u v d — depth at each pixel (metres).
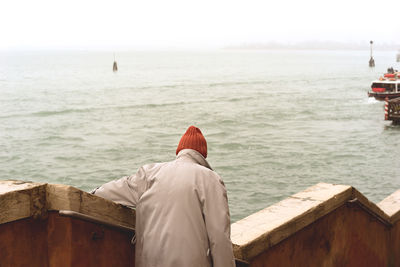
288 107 56.41
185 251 1.78
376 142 33.28
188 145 2.13
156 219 1.86
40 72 147.75
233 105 59.53
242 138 36.28
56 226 1.75
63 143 34.72
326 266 3.31
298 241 2.93
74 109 55.31
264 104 60.16
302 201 3.09
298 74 129.50
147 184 1.99
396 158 28.00
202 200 1.88
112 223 1.92
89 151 31.72
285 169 25.78
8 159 29.25
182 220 1.83
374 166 26.09
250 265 2.48
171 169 1.97
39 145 33.88
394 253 4.46
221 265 1.80
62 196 1.68
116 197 2.00
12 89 83.88
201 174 1.95
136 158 29.66
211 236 1.83
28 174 25.77
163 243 1.80
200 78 116.06
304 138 35.69
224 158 29.02
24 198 1.62
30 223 1.67
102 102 63.09
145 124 44.12
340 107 55.09
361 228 3.76
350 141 33.94
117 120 46.81
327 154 29.50
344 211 3.45
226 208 1.91
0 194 1.54
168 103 62.12
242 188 22.09
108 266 1.97
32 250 1.69
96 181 24.50
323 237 3.22
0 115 50.16
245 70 157.38
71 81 106.00
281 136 36.78
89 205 1.79
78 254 1.81
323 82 98.50
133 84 96.25
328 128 40.25
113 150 32.03
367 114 48.53
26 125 43.44
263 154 29.92
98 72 146.25
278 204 3.04
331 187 3.42
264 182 23.11
